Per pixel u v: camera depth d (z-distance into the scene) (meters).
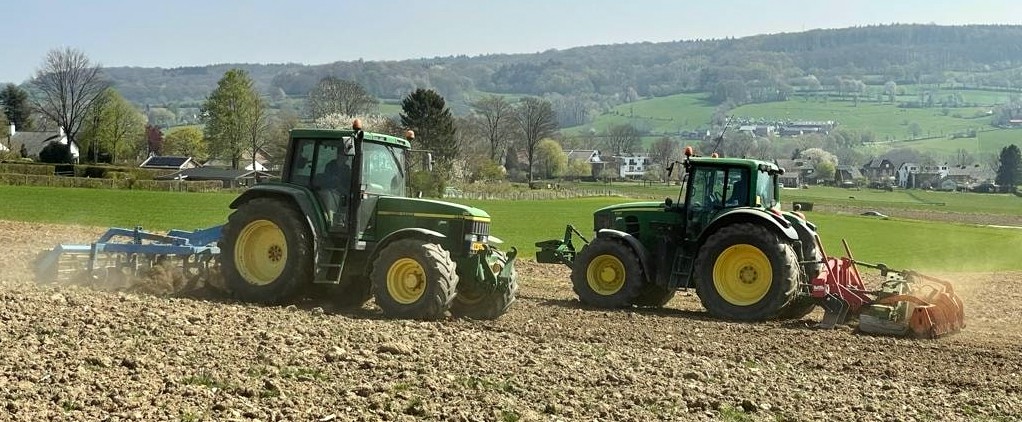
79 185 66.25
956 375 11.38
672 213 16.52
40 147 106.69
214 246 14.27
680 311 16.45
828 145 192.75
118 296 12.52
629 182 127.25
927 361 12.19
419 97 87.31
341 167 13.64
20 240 25.17
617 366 10.54
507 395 8.85
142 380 8.38
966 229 60.78
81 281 13.81
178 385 8.30
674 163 16.77
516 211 60.12
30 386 7.93
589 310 15.69
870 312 14.32
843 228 56.53
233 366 9.12
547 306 15.94
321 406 8.04
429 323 12.58
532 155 124.81
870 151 198.75
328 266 13.45
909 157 175.25
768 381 10.40
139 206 47.59
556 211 60.59
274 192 13.62
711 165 16.25
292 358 9.58
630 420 8.30
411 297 13.02
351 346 10.46
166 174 87.69
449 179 81.88
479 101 124.06
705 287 15.51
